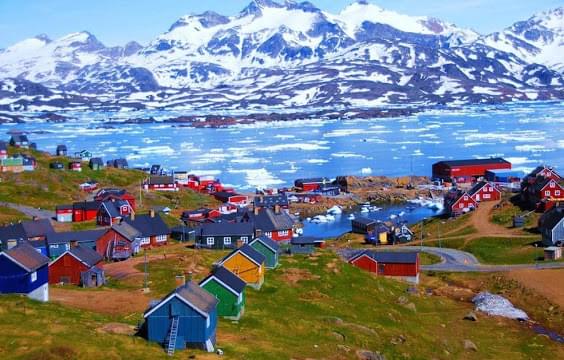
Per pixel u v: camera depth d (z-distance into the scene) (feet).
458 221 501.56
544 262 373.20
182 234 421.18
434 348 241.96
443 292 337.11
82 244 329.11
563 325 283.38
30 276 229.25
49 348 170.09
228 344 194.59
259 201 631.97
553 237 395.14
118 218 445.37
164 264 317.63
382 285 319.88
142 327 197.77
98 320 208.03
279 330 221.66
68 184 587.27
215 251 370.32
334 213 650.02
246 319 227.20
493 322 288.30
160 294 258.16
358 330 237.45
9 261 228.43
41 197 533.55
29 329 184.65
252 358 184.14
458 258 404.98
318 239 421.18
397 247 447.83
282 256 345.51
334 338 222.48
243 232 383.45
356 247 459.73
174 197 617.21
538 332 276.00
